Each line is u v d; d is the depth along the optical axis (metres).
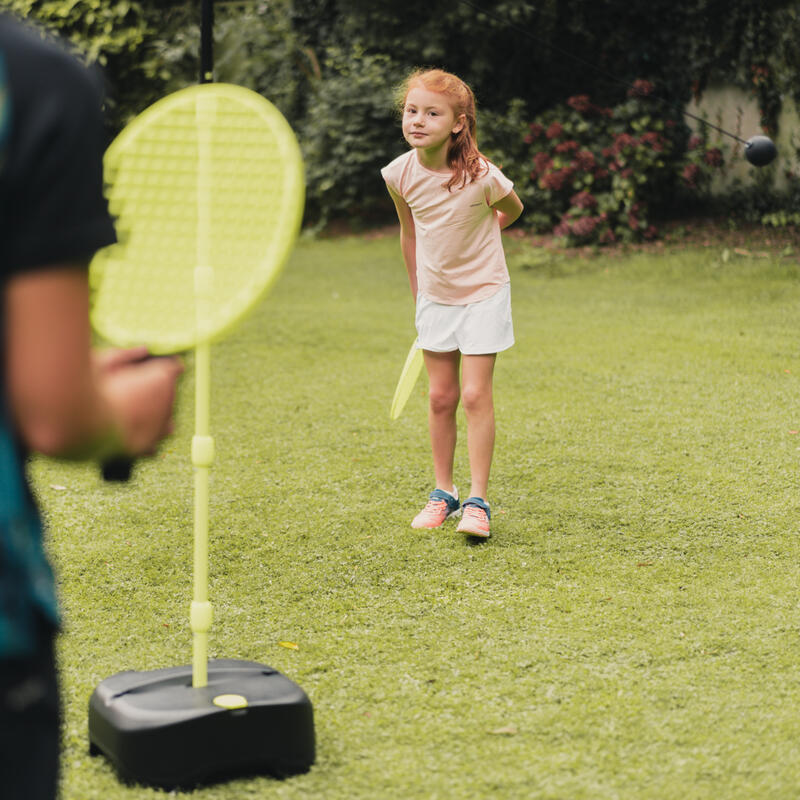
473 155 3.53
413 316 7.85
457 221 3.56
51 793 1.17
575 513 3.84
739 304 7.81
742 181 10.70
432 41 11.70
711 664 2.66
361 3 12.08
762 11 10.18
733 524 3.71
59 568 3.35
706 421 4.99
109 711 2.17
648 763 2.20
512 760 2.22
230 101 1.58
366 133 12.28
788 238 9.91
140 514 3.87
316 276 9.73
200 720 2.11
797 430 4.82
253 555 3.48
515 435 4.82
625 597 3.10
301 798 2.09
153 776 2.10
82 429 1.04
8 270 0.99
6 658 1.10
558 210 10.87
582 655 2.72
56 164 0.99
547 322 7.48
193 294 1.43
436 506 3.78
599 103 11.45
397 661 2.70
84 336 1.02
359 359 6.51
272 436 4.89
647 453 4.53
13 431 1.08
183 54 10.33
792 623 2.90
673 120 11.03
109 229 1.03
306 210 12.88
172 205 1.53
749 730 2.33
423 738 2.31
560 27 11.23
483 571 3.32
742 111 10.61
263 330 7.30
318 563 3.41
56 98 0.99
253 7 13.45
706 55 10.70
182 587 3.23
